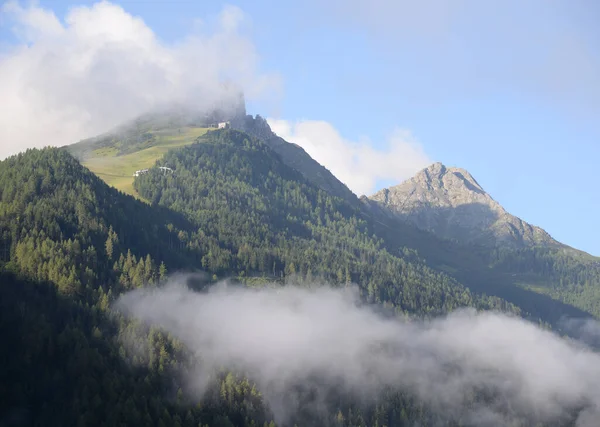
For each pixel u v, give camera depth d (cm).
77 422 18462
